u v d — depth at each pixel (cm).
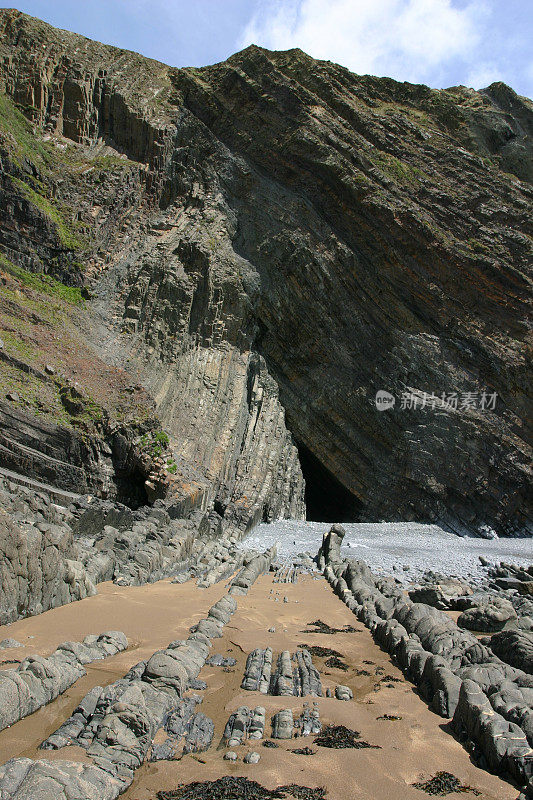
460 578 1706
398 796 417
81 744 445
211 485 2456
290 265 3183
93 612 841
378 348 3216
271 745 495
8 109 2905
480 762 493
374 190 3169
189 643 731
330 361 3200
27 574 768
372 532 2688
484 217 3303
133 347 2733
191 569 1420
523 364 3130
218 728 524
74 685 567
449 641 795
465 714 552
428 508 3059
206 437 2630
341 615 1098
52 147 3038
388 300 3225
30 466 1830
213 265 3006
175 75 3509
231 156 3344
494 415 3141
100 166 3083
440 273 3184
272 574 1614
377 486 3141
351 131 3334
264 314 3200
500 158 3603
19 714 485
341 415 3173
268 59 3366
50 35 3241
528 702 577
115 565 1145
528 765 452
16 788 346
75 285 2786
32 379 2064
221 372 2884
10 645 630
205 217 3169
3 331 2205
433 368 3164
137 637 758
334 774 440
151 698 530
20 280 2581
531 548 2591
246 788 408
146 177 3222
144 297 2881
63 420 1995
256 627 928
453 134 3594
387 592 1315
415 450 3098
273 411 3047
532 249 3200
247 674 665
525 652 776
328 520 3494
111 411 2152
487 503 3069
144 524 1481
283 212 3250
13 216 2638
